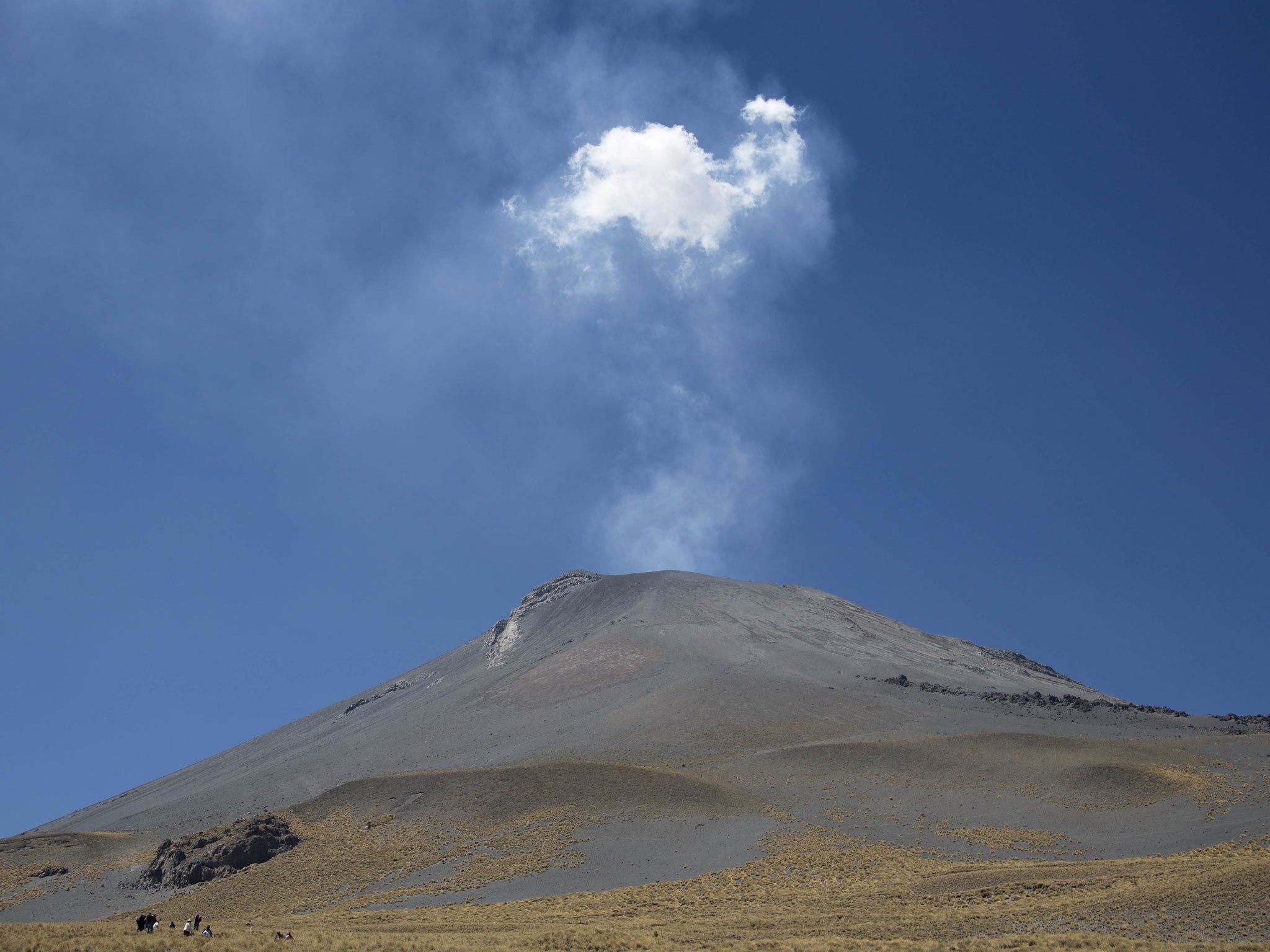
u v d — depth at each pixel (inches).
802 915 2175.2
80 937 1716.3
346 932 2218.3
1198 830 2704.2
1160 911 1798.7
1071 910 1902.1
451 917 2449.6
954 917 1983.3
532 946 1822.1
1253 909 1707.7
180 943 1696.6
